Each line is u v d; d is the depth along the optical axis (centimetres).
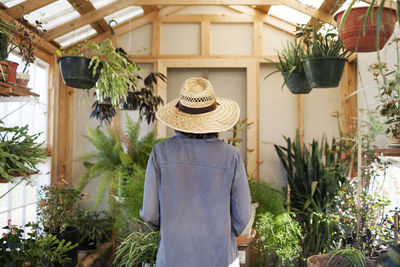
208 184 142
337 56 212
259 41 434
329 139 427
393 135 209
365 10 177
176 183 142
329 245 304
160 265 138
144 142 388
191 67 436
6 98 240
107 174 380
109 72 244
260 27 436
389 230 241
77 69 232
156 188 146
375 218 249
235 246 149
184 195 141
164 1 382
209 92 151
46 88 399
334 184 357
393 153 213
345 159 360
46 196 318
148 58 436
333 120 427
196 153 146
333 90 430
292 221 311
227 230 139
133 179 338
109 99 303
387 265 147
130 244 230
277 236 287
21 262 206
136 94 332
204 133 149
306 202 362
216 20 438
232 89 439
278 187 424
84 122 445
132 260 210
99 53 263
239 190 146
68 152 433
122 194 344
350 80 406
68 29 372
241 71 440
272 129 433
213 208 140
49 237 250
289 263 333
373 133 149
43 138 387
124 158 372
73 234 310
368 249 238
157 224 153
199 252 137
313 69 212
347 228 265
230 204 149
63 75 235
